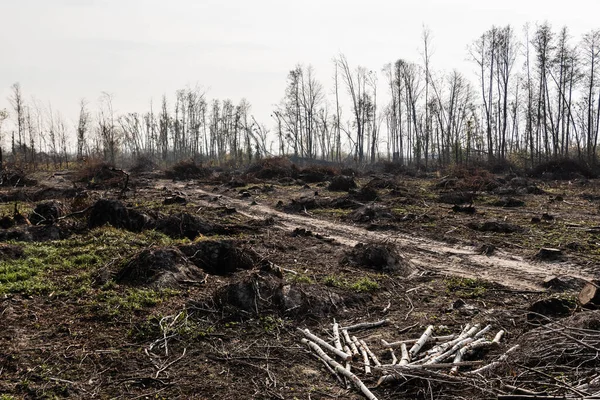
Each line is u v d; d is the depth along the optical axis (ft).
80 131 168.55
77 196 53.78
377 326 23.84
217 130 227.61
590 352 16.98
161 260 29.12
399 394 17.08
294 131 181.68
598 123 134.92
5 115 116.98
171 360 19.43
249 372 18.75
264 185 90.94
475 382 16.52
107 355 19.47
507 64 142.00
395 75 170.40
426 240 45.78
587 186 88.17
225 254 32.60
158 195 78.64
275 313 24.22
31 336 20.88
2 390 16.70
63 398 16.42
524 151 156.04
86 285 27.27
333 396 17.08
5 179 96.63
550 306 24.22
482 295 28.81
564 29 130.82
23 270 29.48
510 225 48.60
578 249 39.34
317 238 46.70
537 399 14.56
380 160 182.91
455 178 92.38
